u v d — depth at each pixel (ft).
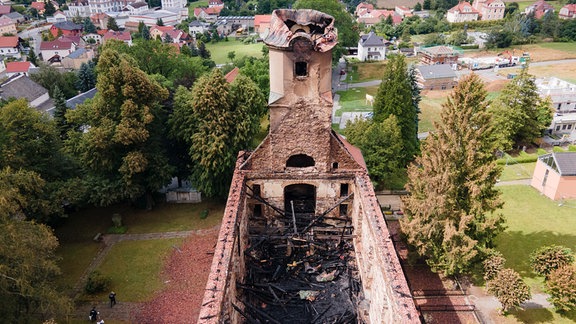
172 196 183.62
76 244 155.74
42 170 148.87
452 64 411.13
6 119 140.87
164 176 165.89
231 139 168.76
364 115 285.64
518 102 227.61
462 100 119.14
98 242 156.76
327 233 117.39
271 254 115.85
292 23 113.70
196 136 165.89
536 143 245.86
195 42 527.40
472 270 131.95
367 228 98.07
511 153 237.86
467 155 118.93
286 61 102.06
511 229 168.35
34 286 103.14
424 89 345.51
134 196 163.73
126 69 154.30
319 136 109.60
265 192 115.96
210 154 162.61
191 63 279.08
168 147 185.98
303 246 115.44
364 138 182.91
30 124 145.79
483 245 129.18
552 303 126.21
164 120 184.85
